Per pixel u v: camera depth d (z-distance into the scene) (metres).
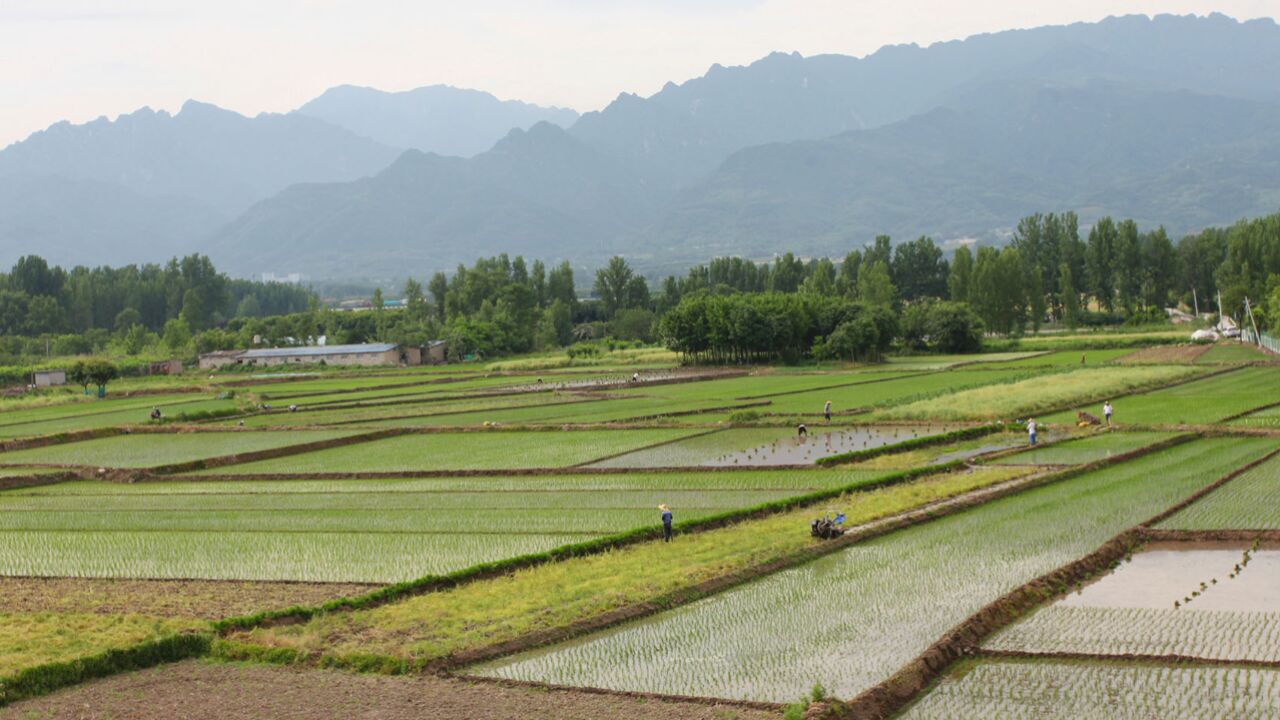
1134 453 73.62
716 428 101.19
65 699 33.88
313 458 92.69
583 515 61.28
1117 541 47.56
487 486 74.19
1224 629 36.19
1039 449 79.25
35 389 182.50
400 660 35.84
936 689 32.16
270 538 58.03
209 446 100.94
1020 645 35.47
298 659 36.97
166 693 34.22
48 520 66.88
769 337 190.62
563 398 136.12
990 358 181.50
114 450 101.25
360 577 48.22
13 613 43.56
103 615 42.78
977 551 47.50
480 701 32.38
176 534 60.47
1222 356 156.12
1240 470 64.31
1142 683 31.88
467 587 45.72
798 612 39.62
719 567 45.94
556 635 38.03
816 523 51.12
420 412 124.94
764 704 30.81
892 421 99.31
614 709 31.17
